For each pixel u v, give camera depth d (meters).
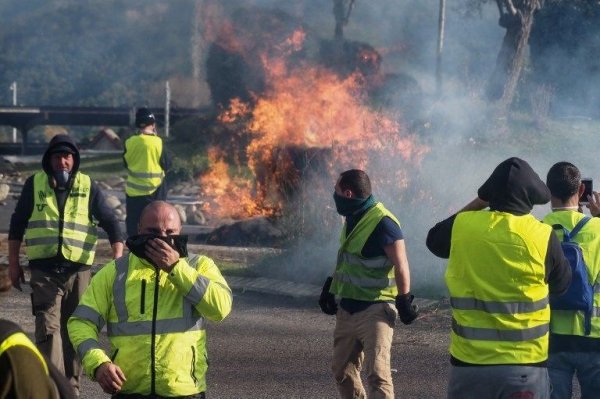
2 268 6.09
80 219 13.64
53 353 13.18
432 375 14.98
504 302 8.56
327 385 14.54
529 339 8.57
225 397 13.85
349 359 11.81
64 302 13.70
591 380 10.21
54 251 13.45
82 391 14.26
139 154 24.34
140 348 8.41
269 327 18.66
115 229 13.88
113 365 8.26
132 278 8.55
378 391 11.23
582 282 9.97
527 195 8.76
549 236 8.66
